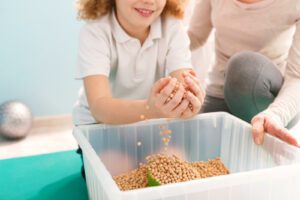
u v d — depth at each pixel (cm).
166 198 88
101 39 126
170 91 102
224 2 146
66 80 201
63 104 203
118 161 123
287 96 123
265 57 138
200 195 90
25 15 191
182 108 107
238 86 135
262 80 133
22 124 181
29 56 195
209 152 130
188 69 132
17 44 193
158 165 112
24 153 168
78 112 138
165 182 106
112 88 137
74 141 180
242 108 138
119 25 129
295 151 103
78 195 129
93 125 119
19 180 138
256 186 94
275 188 95
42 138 185
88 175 114
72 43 199
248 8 140
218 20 149
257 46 145
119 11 127
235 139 123
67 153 159
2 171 144
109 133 121
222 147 129
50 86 200
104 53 126
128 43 129
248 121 140
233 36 147
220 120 129
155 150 125
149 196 87
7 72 194
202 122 127
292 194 97
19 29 192
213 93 154
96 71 122
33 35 194
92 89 119
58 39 197
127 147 123
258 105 136
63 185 135
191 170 111
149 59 133
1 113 182
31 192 131
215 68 156
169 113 106
